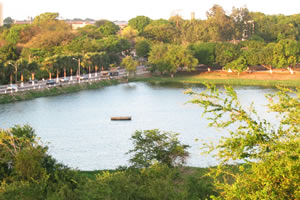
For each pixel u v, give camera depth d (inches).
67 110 3740.2
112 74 6077.8
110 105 3998.5
